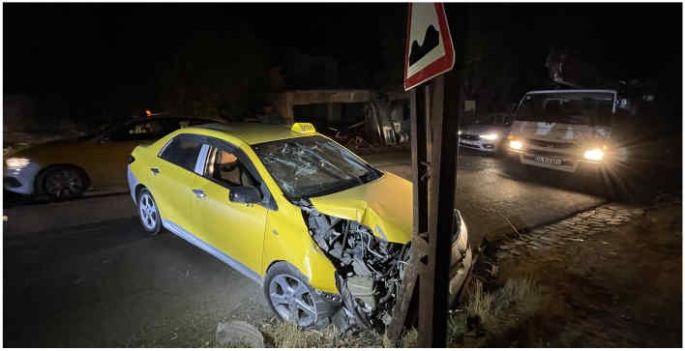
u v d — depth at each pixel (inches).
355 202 128.3
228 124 183.6
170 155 177.2
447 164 86.7
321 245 119.5
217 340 119.6
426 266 95.9
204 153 160.7
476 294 137.6
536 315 133.5
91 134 259.9
